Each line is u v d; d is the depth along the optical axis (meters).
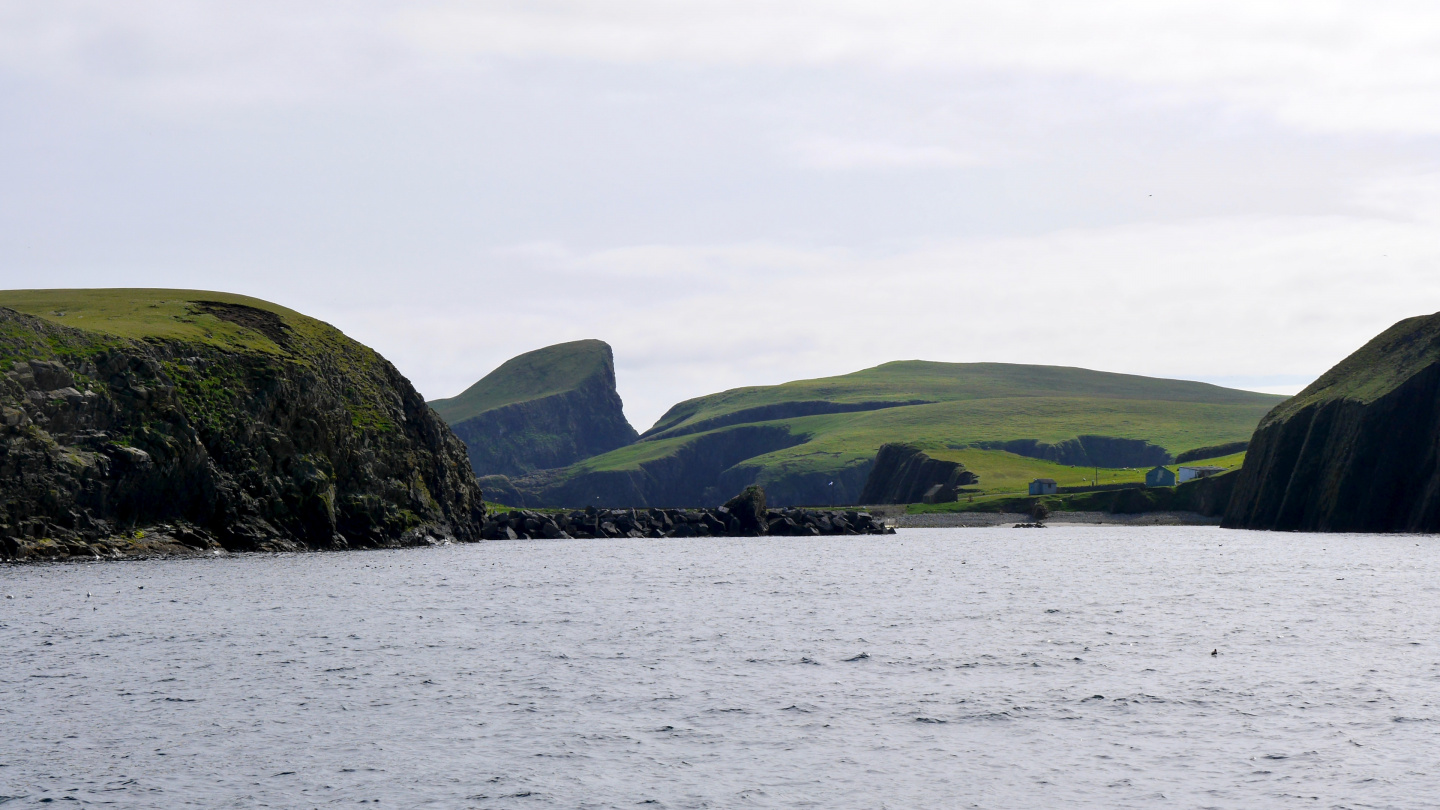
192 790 35.78
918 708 47.00
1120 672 55.31
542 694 49.97
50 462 125.38
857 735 42.53
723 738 42.06
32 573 108.69
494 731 43.12
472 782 36.62
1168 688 51.03
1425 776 36.88
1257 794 35.25
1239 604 86.56
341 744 41.22
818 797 35.19
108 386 134.75
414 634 69.69
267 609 82.50
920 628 72.88
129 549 130.00
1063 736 42.31
